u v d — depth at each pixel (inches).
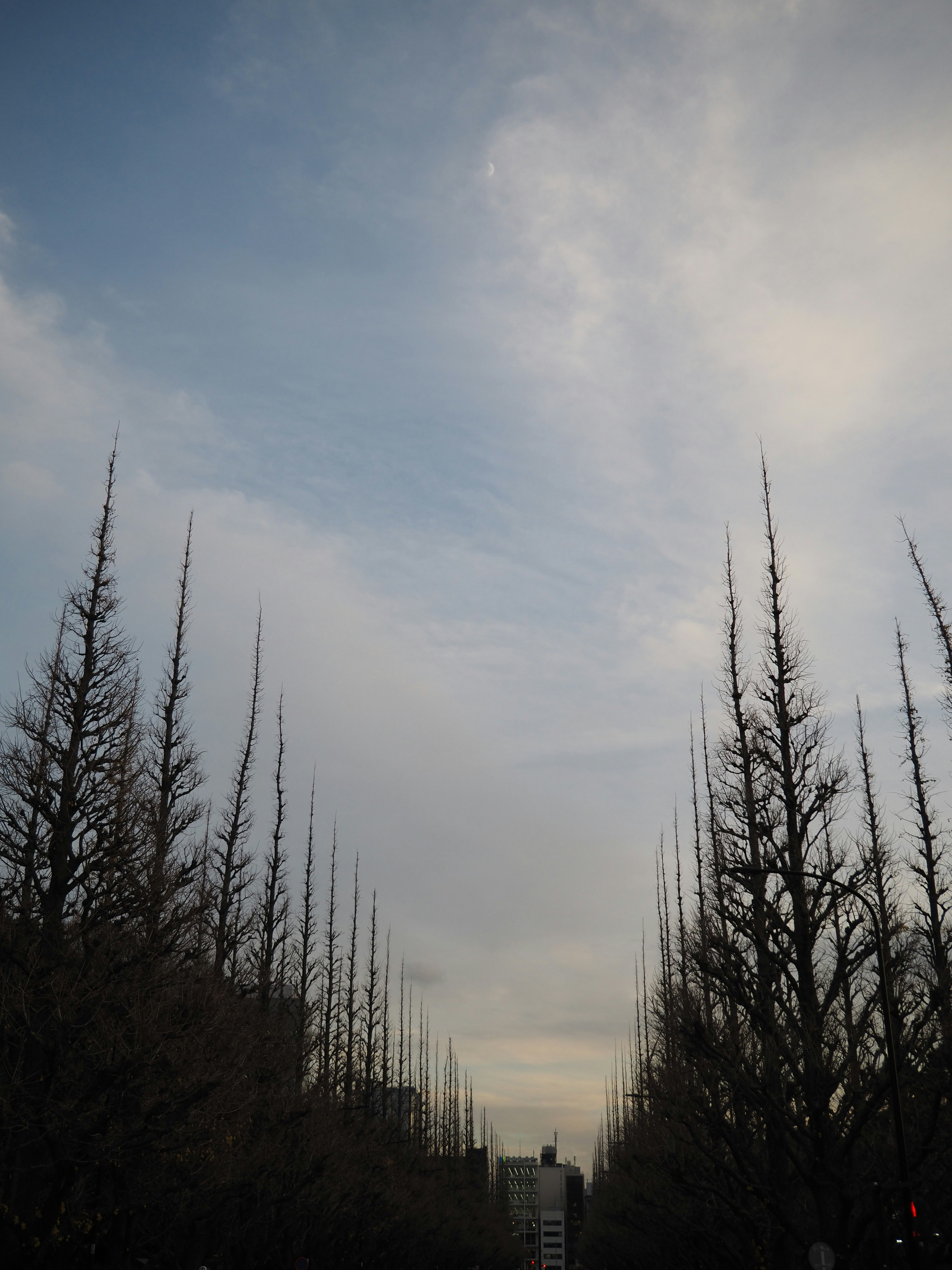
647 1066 1603.1
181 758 1214.9
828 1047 870.4
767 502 1079.0
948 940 1013.2
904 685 1215.6
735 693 1152.8
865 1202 890.7
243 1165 1098.7
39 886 877.2
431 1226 2544.3
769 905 922.7
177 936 928.9
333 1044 1878.7
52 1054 777.6
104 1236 875.4
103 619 1011.9
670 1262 1738.4
